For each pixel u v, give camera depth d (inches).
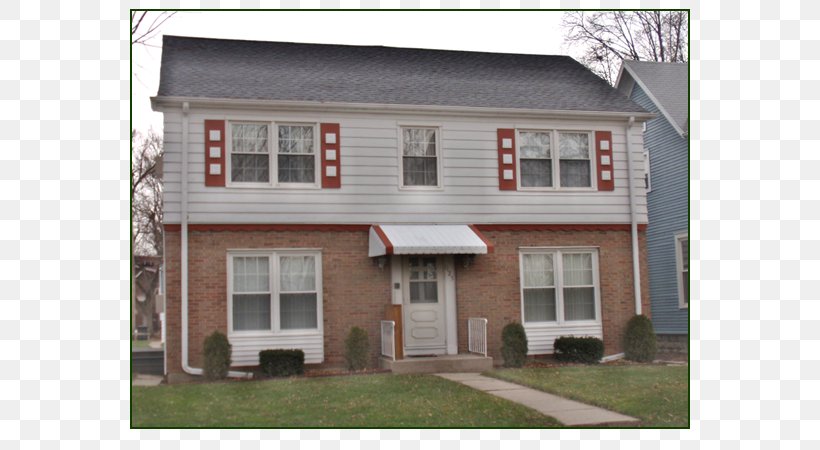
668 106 935.7
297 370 642.2
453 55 847.1
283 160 684.1
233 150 673.0
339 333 681.6
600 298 743.1
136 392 555.8
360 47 830.5
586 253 748.0
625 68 1019.9
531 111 729.0
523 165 738.8
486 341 674.8
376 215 695.7
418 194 707.4
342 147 695.7
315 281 682.8
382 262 691.4
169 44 772.0
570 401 506.9
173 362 644.1
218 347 627.5
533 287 732.7
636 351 724.0
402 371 644.1
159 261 1475.1
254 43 800.9
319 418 465.4
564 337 719.1
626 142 763.4
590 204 747.4
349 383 581.6
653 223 972.6
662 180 952.3
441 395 524.4
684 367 658.8
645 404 492.4
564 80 818.8
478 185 721.6
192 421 461.4
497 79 797.2
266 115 679.1
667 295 943.0
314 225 682.8
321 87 715.4
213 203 662.5
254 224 669.3
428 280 708.0
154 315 1875.0
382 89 730.8
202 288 655.8
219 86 687.1
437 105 709.3
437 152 717.3
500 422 447.8
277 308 669.9
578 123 751.1
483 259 720.3
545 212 735.7
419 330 700.0
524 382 578.9
